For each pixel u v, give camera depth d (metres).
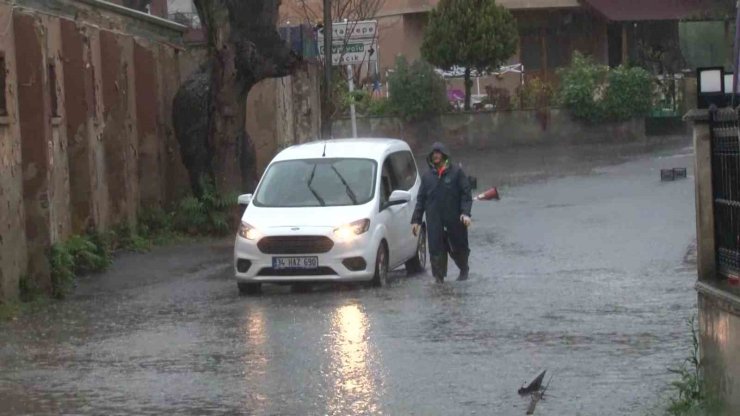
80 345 17.30
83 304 21.56
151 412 13.05
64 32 25.81
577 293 20.41
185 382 14.45
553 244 27.75
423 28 62.19
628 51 64.81
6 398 13.94
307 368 14.97
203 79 32.81
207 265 26.77
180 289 23.14
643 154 49.66
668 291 20.25
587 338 16.33
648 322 17.34
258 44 31.88
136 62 31.48
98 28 28.44
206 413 12.91
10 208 21.50
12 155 21.70
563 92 55.38
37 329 18.86
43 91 22.66
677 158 47.41
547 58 65.38
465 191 22.62
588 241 27.92
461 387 13.71
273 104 36.16
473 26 55.09
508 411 12.59
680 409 12.04
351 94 42.22
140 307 20.91
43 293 22.31
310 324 18.16
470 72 57.72
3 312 20.25
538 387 13.34
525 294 20.50
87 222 26.59
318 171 23.53
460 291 21.16
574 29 65.19
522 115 55.16
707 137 12.05
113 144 29.20
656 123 57.12
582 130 55.62
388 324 17.88
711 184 12.05
